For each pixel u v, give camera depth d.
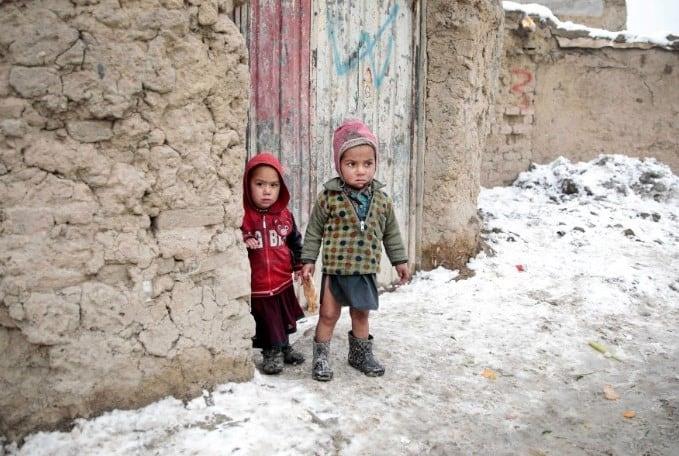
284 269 3.45
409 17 5.15
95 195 2.64
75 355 2.65
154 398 2.88
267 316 3.38
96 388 2.72
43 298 2.56
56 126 2.54
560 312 4.71
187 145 2.83
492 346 4.02
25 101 2.46
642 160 10.67
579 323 4.51
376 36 4.87
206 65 2.83
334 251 3.35
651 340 4.27
